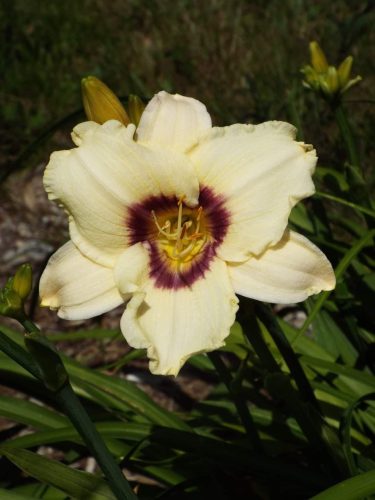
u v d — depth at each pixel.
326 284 0.30
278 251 0.31
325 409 0.48
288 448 0.47
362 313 0.53
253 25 1.04
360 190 0.48
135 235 0.32
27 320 0.28
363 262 0.54
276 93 0.87
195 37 1.04
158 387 0.67
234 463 0.40
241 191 0.31
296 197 0.30
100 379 0.47
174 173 0.31
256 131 0.31
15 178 0.93
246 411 0.40
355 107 0.85
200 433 0.49
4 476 0.48
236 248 0.31
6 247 0.84
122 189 0.31
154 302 0.31
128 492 0.29
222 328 0.30
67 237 0.84
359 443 0.46
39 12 1.11
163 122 0.31
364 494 0.30
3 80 1.01
